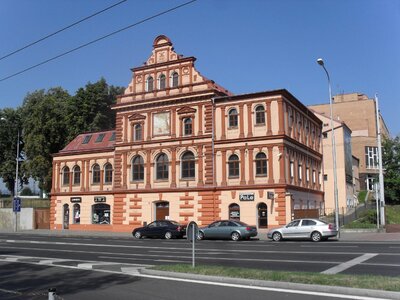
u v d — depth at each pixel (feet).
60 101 231.30
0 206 207.10
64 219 175.42
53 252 79.41
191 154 145.48
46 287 41.98
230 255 67.77
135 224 152.76
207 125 142.51
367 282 36.19
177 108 148.77
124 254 73.82
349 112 290.76
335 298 33.22
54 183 180.14
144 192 151.94
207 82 144.15
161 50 155.33
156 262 60.70
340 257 60.54
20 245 97.40
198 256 67.26
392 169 207.62
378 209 122.83
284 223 128.36
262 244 90.84
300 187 145.48
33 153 213.05
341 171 196.34
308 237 99.81
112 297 36.14
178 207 144.77
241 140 137.18
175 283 42.06
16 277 48.96
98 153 169.99
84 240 113.29
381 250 69.67
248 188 134.21
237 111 139.54
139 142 154.92
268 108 135.13
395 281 36.37
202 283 41.73
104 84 233.96
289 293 35.63
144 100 154.81
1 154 256.11
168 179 148.46
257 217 132.36
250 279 40.65
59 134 216.54
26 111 244.42
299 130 153.48
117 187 158.51
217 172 140.15
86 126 222.48
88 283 43.80
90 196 168.96
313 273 42.04
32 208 188.34
